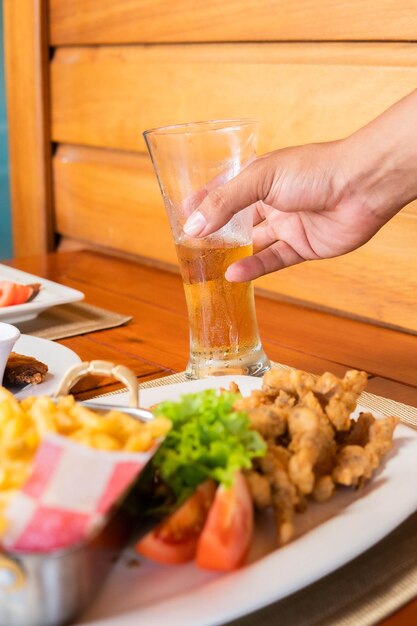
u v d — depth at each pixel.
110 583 0.59
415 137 0.84
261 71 1.27
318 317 1.18
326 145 0.88
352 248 0.95
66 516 0.54
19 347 0.97
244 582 0.57
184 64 1.39
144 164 1.50
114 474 0.56
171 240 1.45
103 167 1.58
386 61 1.12
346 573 0.62
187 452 0.62
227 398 0.65
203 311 0.89
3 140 2.34
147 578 0.60
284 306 1.24
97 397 0.84
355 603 0.60
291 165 0.86
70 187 1.68
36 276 1.30
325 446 0.67
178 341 1.07
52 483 0.55
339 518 0.63
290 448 0.66
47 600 0.54
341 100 1.17
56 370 0.92
